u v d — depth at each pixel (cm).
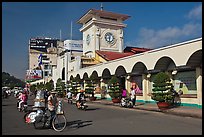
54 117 1148
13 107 2455
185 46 2027
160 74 2083
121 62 2967
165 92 2050
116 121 1408
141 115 1714
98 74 3534
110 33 5141
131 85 2991
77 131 1088
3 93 4391
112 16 5153
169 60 2338
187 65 2044
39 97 1529
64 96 4653
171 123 1316
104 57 4534
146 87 2717
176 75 2338
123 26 5228
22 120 1457
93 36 5012
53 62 9688
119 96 2873
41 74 9319
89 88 3491
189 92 2202
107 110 2112
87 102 3238
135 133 1025
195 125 1242
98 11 4972
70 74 4641
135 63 2686
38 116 1175
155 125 1245
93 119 1505
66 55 5428
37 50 10881
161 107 2019
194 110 1873
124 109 2209
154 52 2392
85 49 5303
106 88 3641
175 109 1992
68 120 1461
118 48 5206
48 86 5525
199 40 1894
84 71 3959
